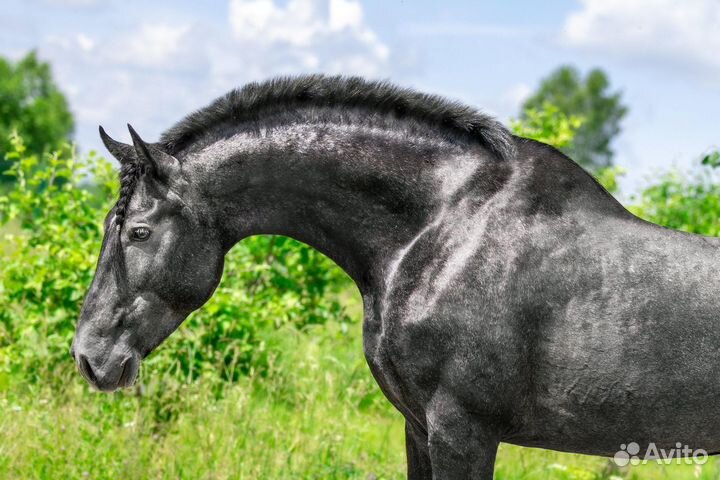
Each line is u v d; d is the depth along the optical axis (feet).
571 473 19.54
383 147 11.84
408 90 12.12
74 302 22.56
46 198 23.36
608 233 11.39
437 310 11.15
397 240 11.75
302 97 12.13
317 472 18.19
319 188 11.90
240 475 17.78
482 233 11.28
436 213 11.59
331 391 22.26
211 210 11.94
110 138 11.95
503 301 11.06
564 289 11.14
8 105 180.04
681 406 11.03
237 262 24.29
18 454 17.10
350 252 12.06
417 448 12.53
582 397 11.19
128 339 11.80
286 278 25.21
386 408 24.58
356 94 12.04
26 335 22.53
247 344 23.07
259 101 12.12
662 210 31.94
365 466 19.27
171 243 11.75
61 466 17.16
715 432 11.17
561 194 11.50
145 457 18.31
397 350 11.43
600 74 225.15
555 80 230.07
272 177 11.94
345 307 26.48
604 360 11.05
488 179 11.58
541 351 11.23
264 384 22.71
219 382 22.12
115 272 11.76
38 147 181.37
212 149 12.00
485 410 11.19
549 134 27.07
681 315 10.97
